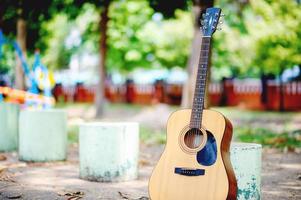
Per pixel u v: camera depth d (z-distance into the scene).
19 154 6.93
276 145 9.19
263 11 16.47
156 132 11.62
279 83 20.38
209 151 3.79
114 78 28.28
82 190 4.93
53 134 6.79
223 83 22.56
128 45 21.45
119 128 5.35
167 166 3.79
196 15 11.39
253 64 20.95
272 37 18.16
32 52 17.94
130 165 5.47
